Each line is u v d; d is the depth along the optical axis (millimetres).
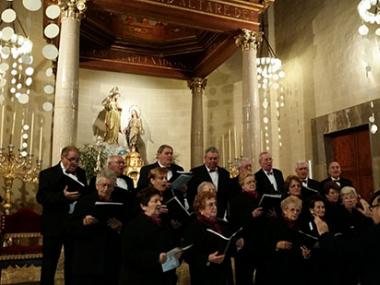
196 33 9109
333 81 7930
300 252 3568
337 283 3701
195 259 3096
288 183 4113
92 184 4184
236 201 4129
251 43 7496
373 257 2662
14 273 5609
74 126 6004
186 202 4125
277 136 9461
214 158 4547
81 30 8273
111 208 3420
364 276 2732
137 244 2828
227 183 4609
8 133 8211
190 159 10320
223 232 3258
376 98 6906
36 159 8656
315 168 8266
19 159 7391
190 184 4516
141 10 6785
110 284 3521
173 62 9781
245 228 3969
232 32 7641
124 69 9328
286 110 9266
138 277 2812
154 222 2947
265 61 8727
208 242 3084
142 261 2770
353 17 7500
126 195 3834
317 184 4895
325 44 8203
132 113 9844
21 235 6332
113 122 9492
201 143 9734
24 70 8594
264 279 3715
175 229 3664
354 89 7398
